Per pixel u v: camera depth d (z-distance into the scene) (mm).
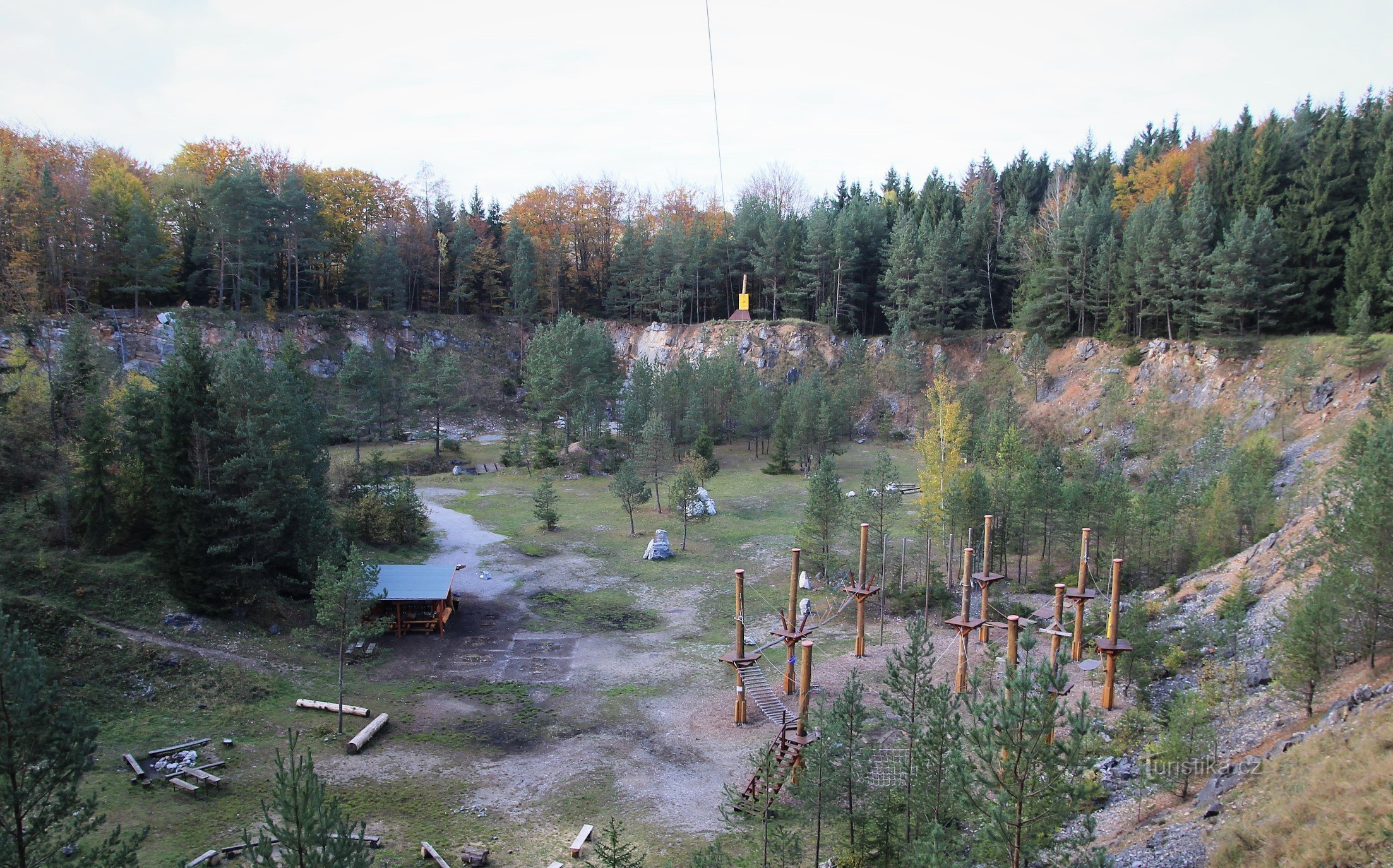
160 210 117125
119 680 36094
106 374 62281
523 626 52062
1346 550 33281
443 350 127500
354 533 63281
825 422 101125
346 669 43219
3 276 83500
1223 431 77438
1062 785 19984
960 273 124625
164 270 105188
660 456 86250
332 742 35219
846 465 104875
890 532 73125
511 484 92312
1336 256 92375
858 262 134625
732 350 127750
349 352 103250
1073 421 102375
